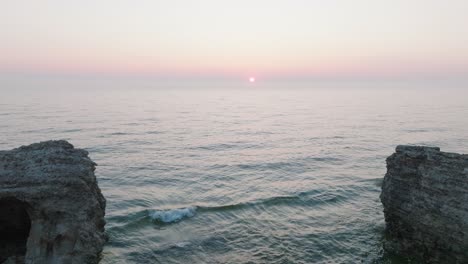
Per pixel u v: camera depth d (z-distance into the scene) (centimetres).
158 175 4562
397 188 2517
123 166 4941
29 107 13038
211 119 11400
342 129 9181
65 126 8312
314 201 3659
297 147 6662
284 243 2688
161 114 12719
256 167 5097
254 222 3089
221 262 2384
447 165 2238
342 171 4919
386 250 2539
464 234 2044
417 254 2342
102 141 6712
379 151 6303
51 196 1820
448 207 2152
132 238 2720
